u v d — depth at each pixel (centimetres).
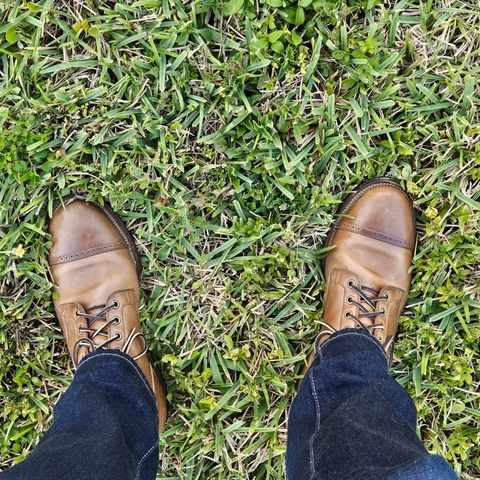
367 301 167
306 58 161
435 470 105
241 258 166
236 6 152
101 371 149
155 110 161
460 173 166
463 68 165
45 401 173
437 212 169
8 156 157
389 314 167
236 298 171
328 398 147
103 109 160
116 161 165
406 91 166
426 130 164
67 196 167
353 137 163
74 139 162
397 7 160
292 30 159
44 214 167
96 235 167
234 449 173
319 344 166
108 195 165
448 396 174
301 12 154
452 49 165
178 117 162
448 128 165
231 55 161
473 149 165
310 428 146
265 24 156
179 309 171
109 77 161
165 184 164
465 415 176
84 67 160
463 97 163
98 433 130
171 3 156
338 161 167
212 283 169
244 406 175
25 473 119
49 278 168
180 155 163
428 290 172
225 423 175
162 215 167
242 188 163
